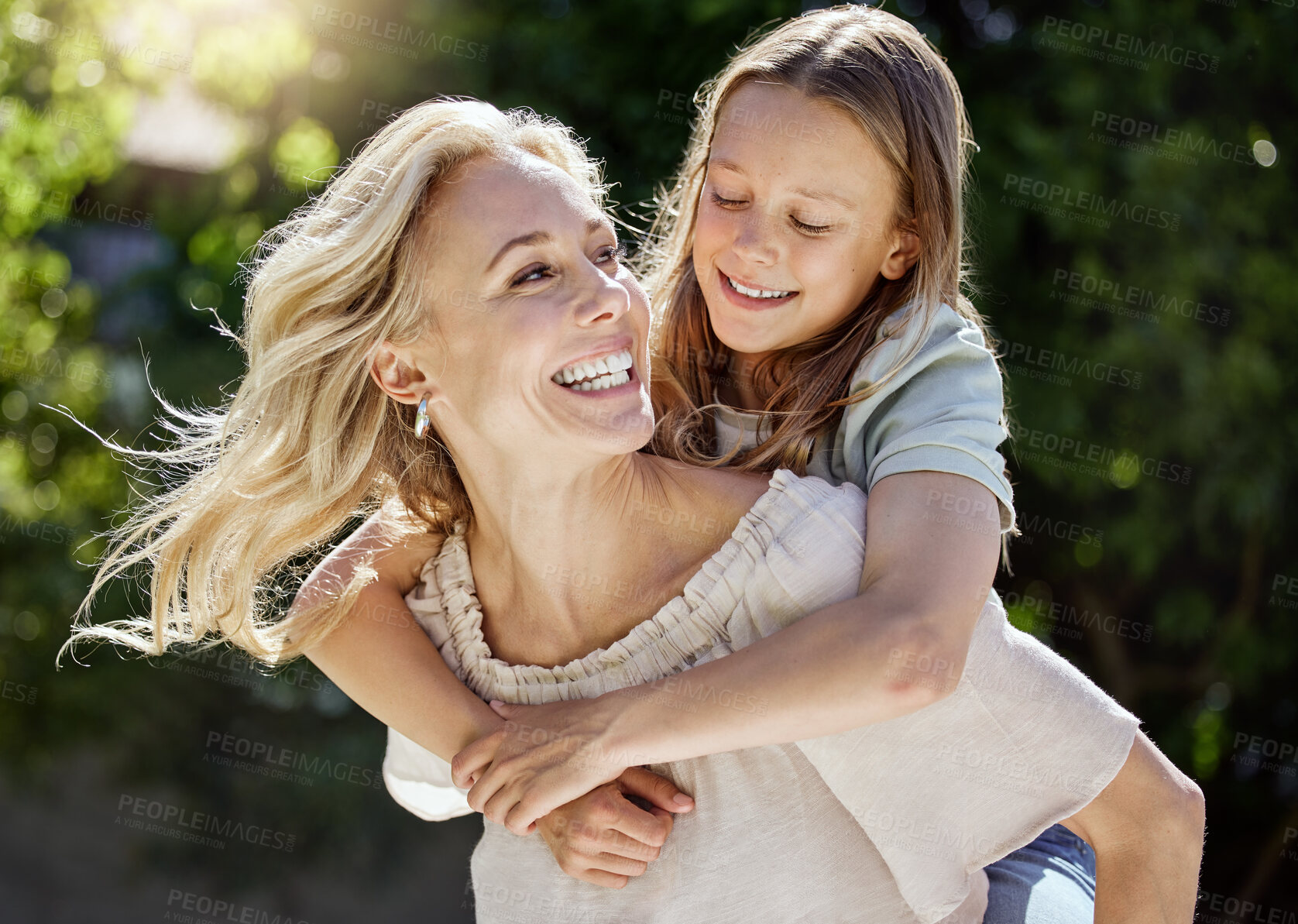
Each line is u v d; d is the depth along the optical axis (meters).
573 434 1.53
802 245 1.77
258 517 1.75
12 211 5.91
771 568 1.59
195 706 5.35
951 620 1.47
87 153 5.91
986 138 3.88
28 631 5.54
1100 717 1.56
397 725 1.77
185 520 1.79
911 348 1.73
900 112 1.76
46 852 7.14
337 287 1.61
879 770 1.56
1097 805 1.60
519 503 1.64
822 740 1.56
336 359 1.65
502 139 1.62
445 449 1.80
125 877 6.18
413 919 5.59
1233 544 4.31
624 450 1.53
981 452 1.62
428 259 1.58
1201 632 4.32
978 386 1.71
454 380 1.59
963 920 1.70
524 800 1.59
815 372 1.82
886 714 1.45
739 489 1.70
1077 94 3.84
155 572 1.81
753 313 1.81
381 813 5.20
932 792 1.57
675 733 1.51
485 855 1.77
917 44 1.85
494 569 1.78
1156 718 4.50
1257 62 3.93
